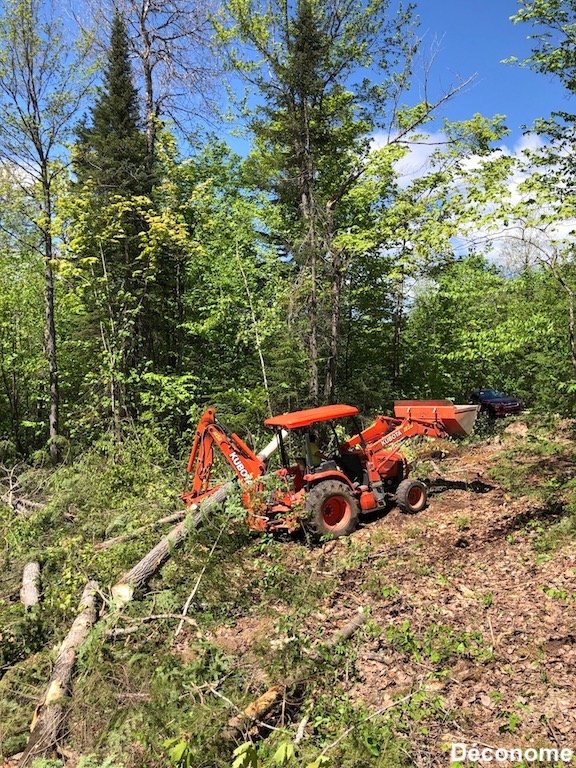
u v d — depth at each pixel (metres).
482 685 4.60
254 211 16.05
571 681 4.48
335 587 6.51
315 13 14.69
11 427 16.45
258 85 14.82
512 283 14.70
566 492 8.66
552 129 9.11
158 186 16.00
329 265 14.94
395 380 20.16
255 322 13.93
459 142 13.10
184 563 6.55
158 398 13.20
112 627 5.60
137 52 18.44
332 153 16.88
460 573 6.67
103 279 13.42
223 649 5.24
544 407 12.44
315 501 7.96
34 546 7.89
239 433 13.31
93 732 4.26
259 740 4.20
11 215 15.54
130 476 9.96
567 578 6.08
